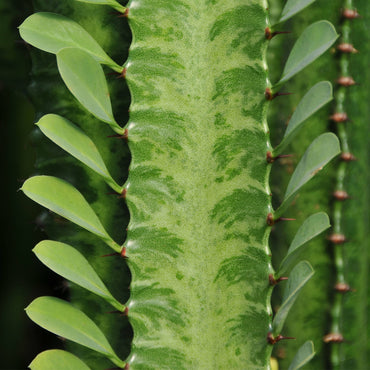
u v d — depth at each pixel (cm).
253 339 56
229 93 56
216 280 56
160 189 56
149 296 56
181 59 56
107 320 57
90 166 55
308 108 54
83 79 55
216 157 56
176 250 56
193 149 56
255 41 55
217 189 56
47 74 57
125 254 55
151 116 56
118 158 57
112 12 57
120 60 57
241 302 56
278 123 57
